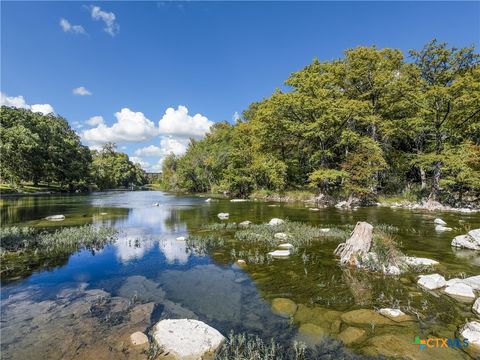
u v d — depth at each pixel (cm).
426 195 2819
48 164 5538
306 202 3231
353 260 855
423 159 2677
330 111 3025
